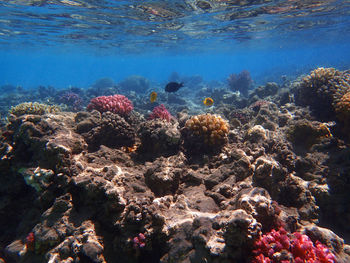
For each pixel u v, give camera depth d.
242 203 3.03
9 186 4.55
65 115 6.52
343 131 6.23
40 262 3.27
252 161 4.79
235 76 26.53
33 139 4.52
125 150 5.81
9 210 4.58
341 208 4.67
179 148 5.52
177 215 3.32
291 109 9.22
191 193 4.05
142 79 33.75
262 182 3.89
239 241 2.51
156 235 3.14
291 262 2.51
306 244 2.72
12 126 5.09
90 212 3.58
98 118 6.11
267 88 16.36
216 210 3.48
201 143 5.42
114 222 3.30
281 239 2.73
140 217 3.20
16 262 3.54
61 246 3.12
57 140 4.27
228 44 36.31
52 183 3.92
